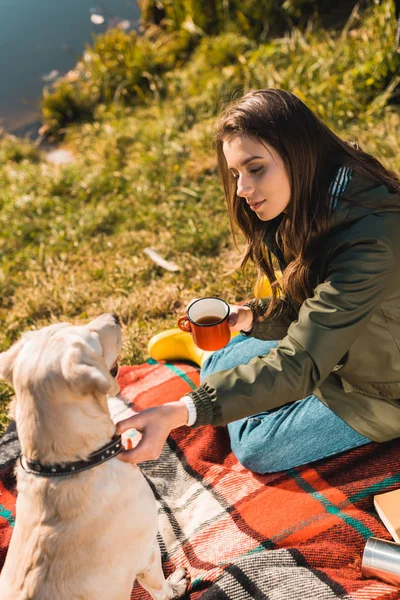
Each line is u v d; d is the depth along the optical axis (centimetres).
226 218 528
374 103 600
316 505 262
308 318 214
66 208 609
